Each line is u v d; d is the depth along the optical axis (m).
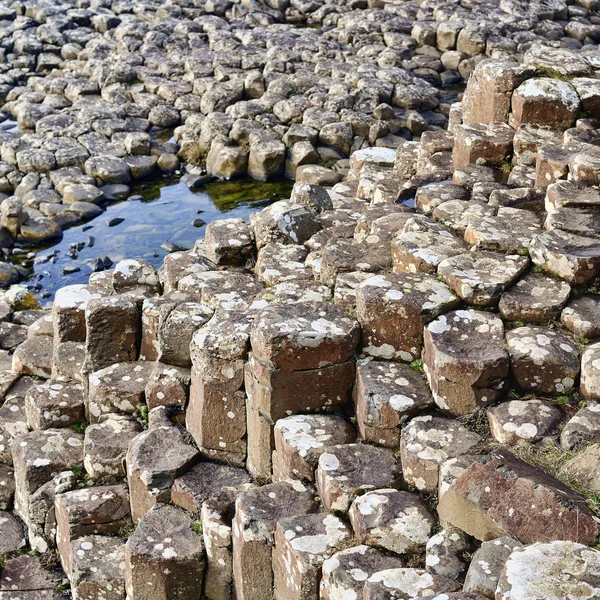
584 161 7.39
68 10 22.62
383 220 7.66
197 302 7.12
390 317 6.17
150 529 6.08
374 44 20.14
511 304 6.21
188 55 19.70
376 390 5.93
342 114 16.81
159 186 15.97
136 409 7.07
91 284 8.05
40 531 6.88
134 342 7.33
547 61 9.17
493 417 5.75
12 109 18.84
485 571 4.64
